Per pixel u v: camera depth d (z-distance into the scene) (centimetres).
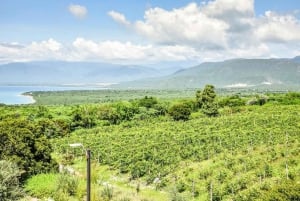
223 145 6388
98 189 3900
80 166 6106
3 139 4528
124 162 5947
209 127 8431
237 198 3825
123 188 4797
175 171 5453
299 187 3017
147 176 5309
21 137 4581
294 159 4866
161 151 6406
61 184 3862
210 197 4066
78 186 3888
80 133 9744
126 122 11206
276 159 5109
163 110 12688
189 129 8569
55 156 6969
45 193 3834
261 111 10369
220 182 4544
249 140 6406
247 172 4712
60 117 11856
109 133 9088
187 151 6228
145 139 7694
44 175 4384
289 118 8238
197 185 4609
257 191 3744
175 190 4162
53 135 9394
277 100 12912
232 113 11181
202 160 5850
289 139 6053
